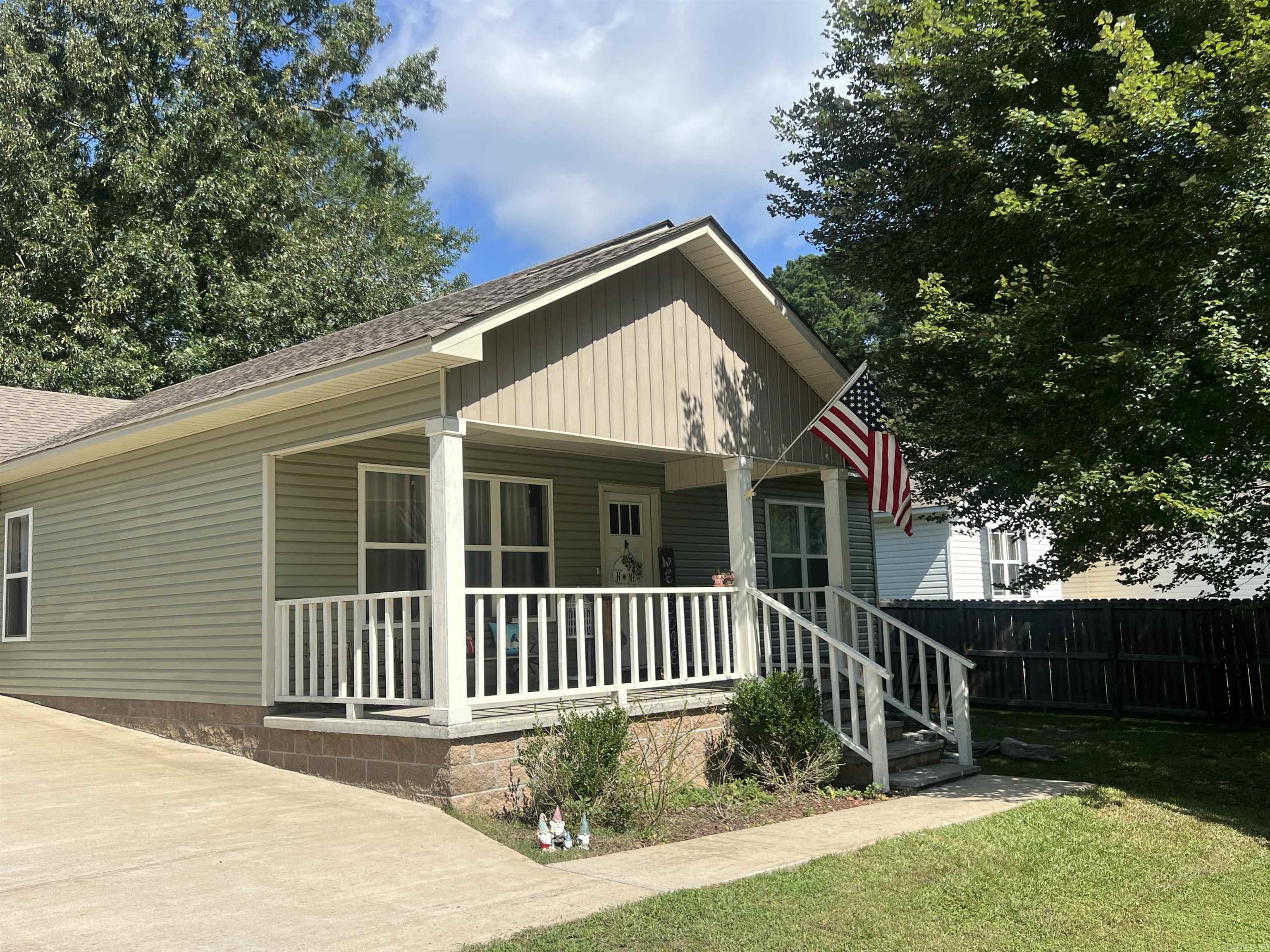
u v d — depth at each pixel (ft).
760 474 43.78
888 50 43.75
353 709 29.71
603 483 44.86
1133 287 32.45
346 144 121.19
